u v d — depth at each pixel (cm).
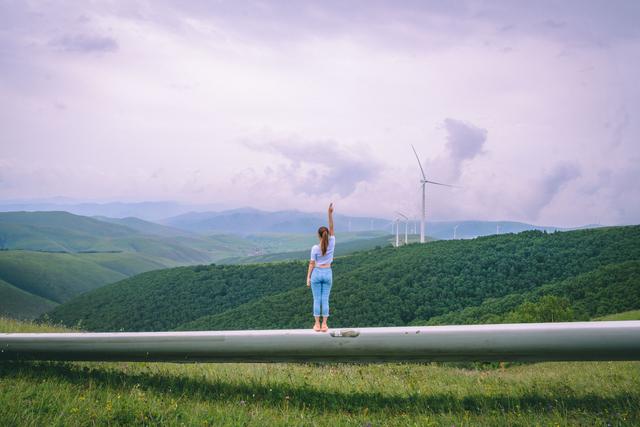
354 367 1198
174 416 665
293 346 833
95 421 630
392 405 748
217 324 7844
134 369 975
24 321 1862
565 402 723
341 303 7262
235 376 945
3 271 16862
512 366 1911
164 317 9650
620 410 669
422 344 802
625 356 771
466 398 761
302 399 775
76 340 906
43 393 730
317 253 850
